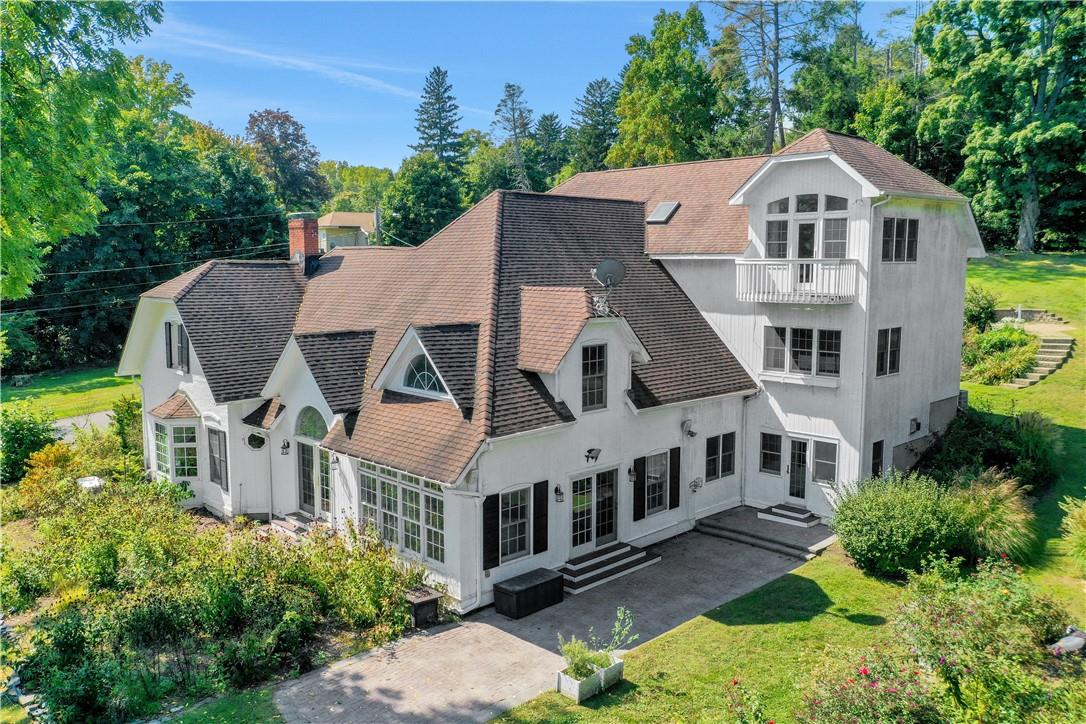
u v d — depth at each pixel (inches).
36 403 1673.2
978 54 1632.6
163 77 2378.2
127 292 2164.1
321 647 608.7
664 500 852.6
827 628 617.0
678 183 1135.0
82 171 868.0
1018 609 527.8
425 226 2883.9
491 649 602.2
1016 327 1294.3
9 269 819.4
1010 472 887.1
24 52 734.5
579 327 729.6
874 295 831.1
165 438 1013.8
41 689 538.9
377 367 837.8
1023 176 1692.9
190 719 503.8
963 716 414.9
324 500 853.2
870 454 853.2
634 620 651.5
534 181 3720.5
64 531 789.2
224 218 2364.7
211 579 607.5
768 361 920.3
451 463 649.6
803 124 2288.4
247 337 986.1
